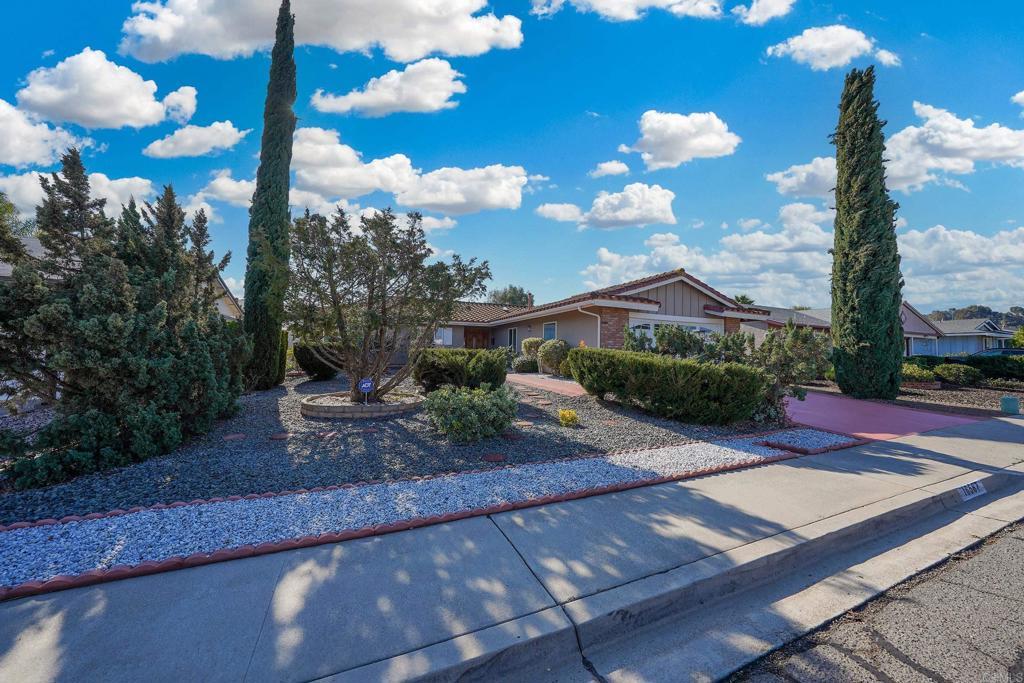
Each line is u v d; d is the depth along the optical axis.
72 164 5.54
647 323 16.42
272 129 11.74
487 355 9.95
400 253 7.53
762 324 25.86
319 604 2.62
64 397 5.04
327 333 7.73
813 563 3.56
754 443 6.77
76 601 2.61
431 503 4.13
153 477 4.61
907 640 2.60
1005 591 3.14
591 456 5.86
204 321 6.74
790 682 2.26
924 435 7.86
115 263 5.06
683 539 3.54
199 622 2.44
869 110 12.55
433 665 2.17
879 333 12.40
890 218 12.55
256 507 3.93
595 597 2.75
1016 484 5.60
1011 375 15.96
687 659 2.45
